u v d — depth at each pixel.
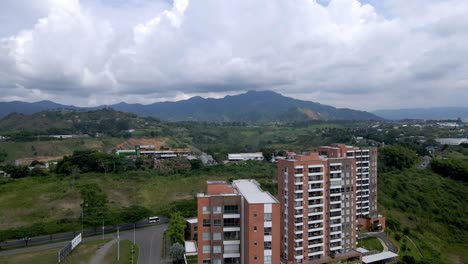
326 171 109.25
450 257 132.38
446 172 199.50
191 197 168.50
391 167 198.25
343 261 107.81
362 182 142.38
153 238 124.38
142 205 157.50
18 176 186.75
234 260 77.06
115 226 136.62
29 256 105.00
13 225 130.88
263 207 72.44
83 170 192.88
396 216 151.12
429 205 164.38
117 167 197.62
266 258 72.94
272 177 183.88
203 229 76.56
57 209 145.00
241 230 76.94
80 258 103.56
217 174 196.12
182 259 102.00
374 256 111.75
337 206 111.12
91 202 142.12
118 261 101.69
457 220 155.38
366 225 138.00
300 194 104.06
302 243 104.88
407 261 111.25
